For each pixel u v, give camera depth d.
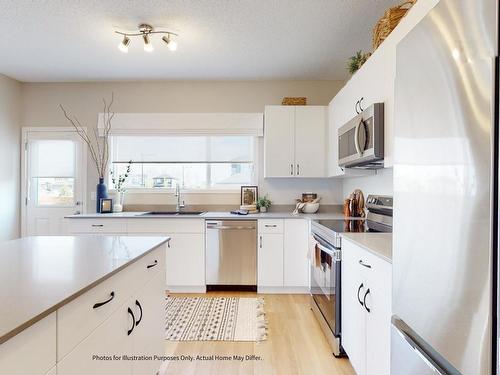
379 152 1.96
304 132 3.72
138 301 1.55
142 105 4.07
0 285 1.05
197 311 2.96
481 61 0.74
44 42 2.98
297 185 4.05
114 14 2.51
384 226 2.52
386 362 1.41
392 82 1.82
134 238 2.01
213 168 4.18
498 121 0.70
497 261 0.69
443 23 0.88
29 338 0.81
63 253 1.56
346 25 2.67
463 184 0.79
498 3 0.70
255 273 3.48
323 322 2.53
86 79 3.99
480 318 0.73
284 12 2.48
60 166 4.13
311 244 2.96
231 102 4.05
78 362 1.03
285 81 4.03
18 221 4.07
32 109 4.09
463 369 0.79
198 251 3.48
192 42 2.98
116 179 4.16
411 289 1.05
